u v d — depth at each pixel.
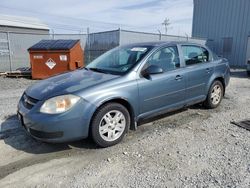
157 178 2.98
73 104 3.45
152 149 3.74
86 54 16.81
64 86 3.72
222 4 20.52
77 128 3.50
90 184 2.90
